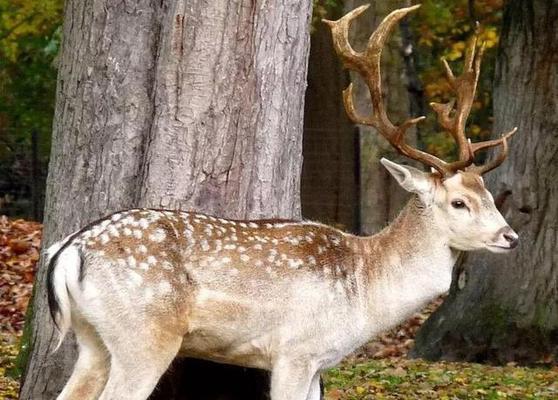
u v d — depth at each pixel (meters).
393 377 15.54
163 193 11.49
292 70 11.73
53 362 12.12
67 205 11.99
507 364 17.48
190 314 10.29
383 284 10.91
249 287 10.41
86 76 11.98
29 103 34.03
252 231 10.60
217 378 11.75
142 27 11.94
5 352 15.94
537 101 17.83
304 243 10.70
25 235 23.23
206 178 11.48
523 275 17.91
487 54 32.34
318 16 25.56
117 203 11.85
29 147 30.86
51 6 28.92
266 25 11.52
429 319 18.78
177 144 11.48
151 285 10.09
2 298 20.69
